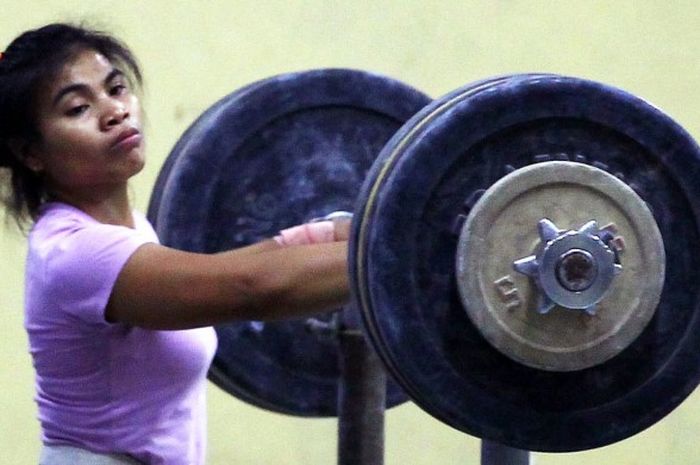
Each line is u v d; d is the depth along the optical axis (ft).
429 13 27.22
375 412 15.26
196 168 17.35
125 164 14.17
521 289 11.99
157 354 13.92
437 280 12.01
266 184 17.62
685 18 28.55
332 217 17.38
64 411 14.12
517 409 12.21
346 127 17.88
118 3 25.55
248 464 26.43
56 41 14.07
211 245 17.44
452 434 27.43
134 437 14.05
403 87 17.98
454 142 11.94
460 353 12.10
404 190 11.87
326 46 26.76
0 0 24.99
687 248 12.57
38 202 14.55
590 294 11.96
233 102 17.52
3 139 14.21
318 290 12.88
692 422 28.45
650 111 12.30
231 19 26.22
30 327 14.05
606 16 28.12
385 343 11.98
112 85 14.20
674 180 12.46
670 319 12.55
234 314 12.96
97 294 13.17
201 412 14.80
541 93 12.06
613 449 28.14
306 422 26.86
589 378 12.35
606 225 12.14
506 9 27.61
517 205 11.98
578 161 12.29
